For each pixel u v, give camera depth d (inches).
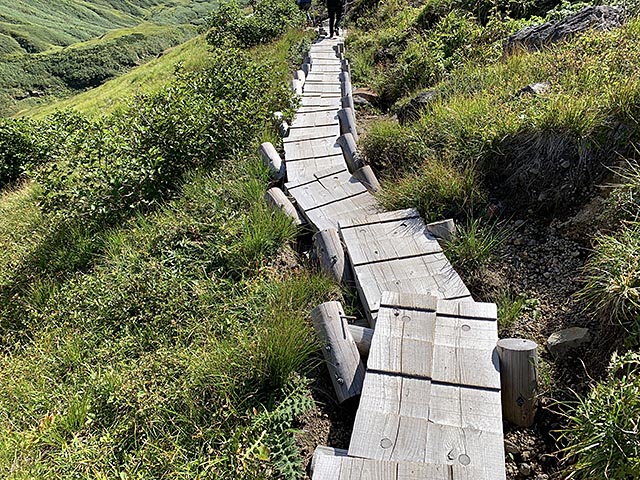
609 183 146.8
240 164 236.2
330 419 117.9
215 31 567.8
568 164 156.3
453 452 89.3
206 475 101.6
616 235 128.4
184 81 305.1
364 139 241.6
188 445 112.2
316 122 295.3
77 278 199.2
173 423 116.7
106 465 109.6
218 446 111.8
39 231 251.1
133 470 107.8
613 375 93.0
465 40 319.3
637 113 149.3
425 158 192.7
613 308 110.0
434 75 296.7
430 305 122.4
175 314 155.7
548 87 189.5
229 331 142.2
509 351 103.2
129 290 167.9
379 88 331.6
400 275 145.6
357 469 85.0
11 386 148.1
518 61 233.0
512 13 350.0
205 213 200.8
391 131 226.1
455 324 117.4
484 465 86.4
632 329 105.0
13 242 248.8
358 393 117.4
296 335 128.4
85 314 170.9
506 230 158.4
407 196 178.5
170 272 171.8
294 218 191.8
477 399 99.2
